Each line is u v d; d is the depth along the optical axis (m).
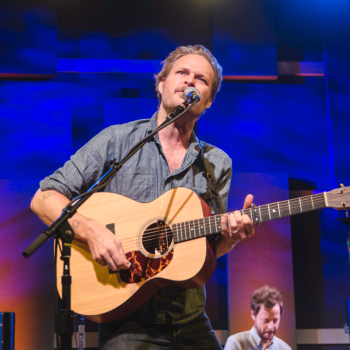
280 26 3.88
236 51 3.64
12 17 3.58
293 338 3.12
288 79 3.77
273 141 3.67
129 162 2.06
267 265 3.25
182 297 1.86
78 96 3.69
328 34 3.71
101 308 1.79
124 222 1.91
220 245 1.99
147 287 1.79
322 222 3.47
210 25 3.84
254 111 3.71
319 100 3.72
